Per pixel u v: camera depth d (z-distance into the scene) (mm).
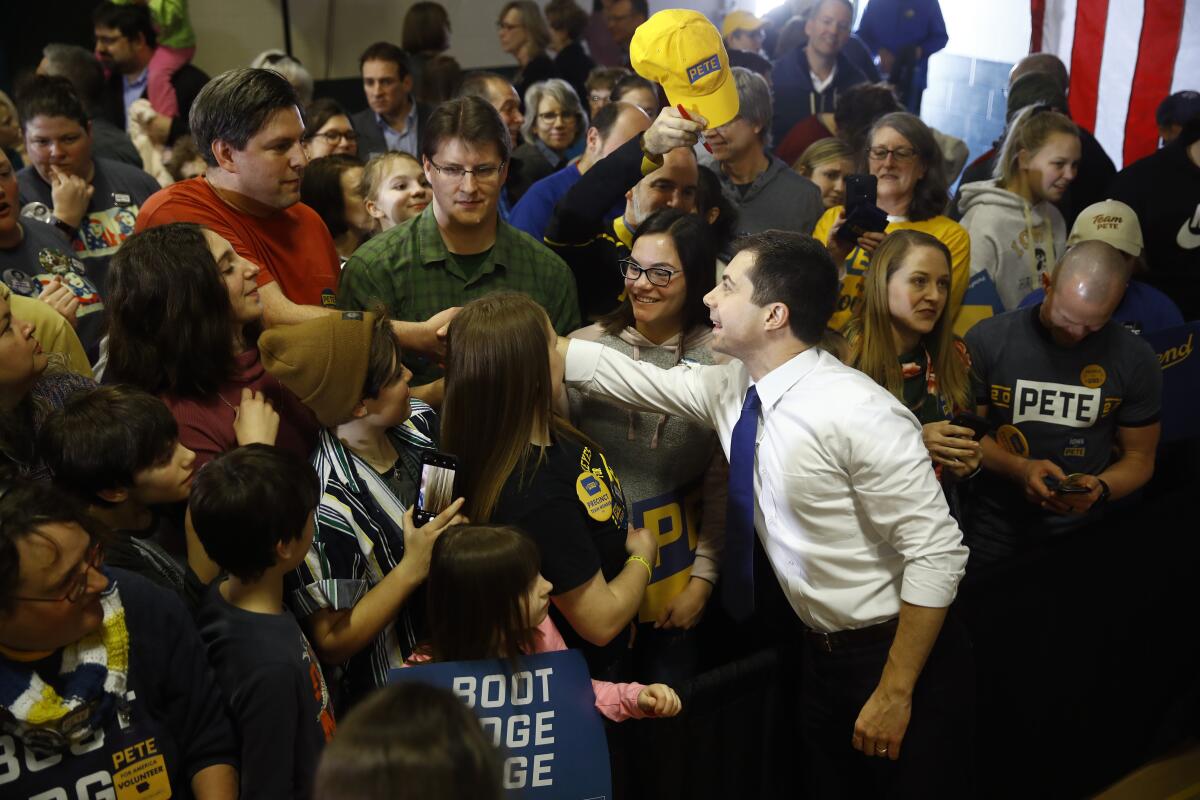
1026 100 4480
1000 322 2705
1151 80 4848
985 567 2490
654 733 1973
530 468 1776
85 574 1358
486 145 2305
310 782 1566
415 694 964
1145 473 2662
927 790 2021
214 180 2291
